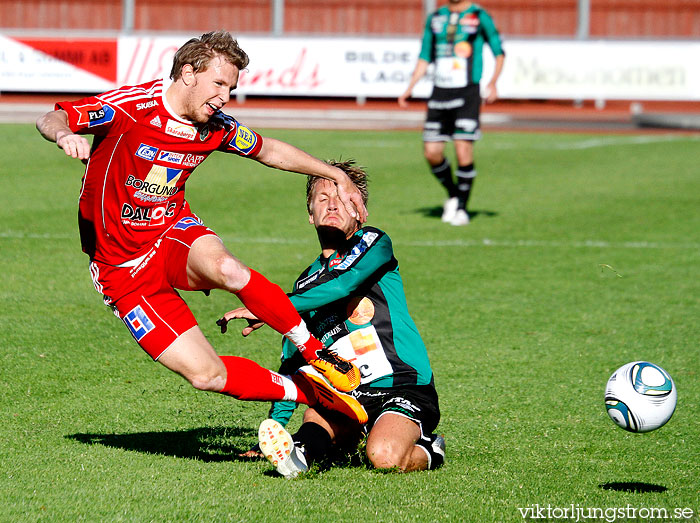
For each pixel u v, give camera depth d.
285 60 61.31
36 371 13.79
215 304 18.34
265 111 64.25
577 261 22.69
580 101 67.06
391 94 61.44
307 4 70.50
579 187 34.66
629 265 22.27
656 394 9.48
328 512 8.60
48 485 9.26
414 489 9.27
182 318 9.80
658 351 15.53
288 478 9.52
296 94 61.50
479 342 15.94
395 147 45.75
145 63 60.66
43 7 70.19
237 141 10.01
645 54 61.44
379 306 10.55
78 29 70.38
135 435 11.27
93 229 9.93
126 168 9.57
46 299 18.20
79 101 9.38
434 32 27.81
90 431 11.35
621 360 15.01
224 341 15.85
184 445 10.95
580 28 68.56
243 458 10.47
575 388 13.54
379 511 8.65
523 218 28.59
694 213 29.30
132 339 15.70
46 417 11.84
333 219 10.48
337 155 41.97
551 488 9.48
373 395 10.43
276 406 10.68
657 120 59.78
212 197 30.86
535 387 13.56
